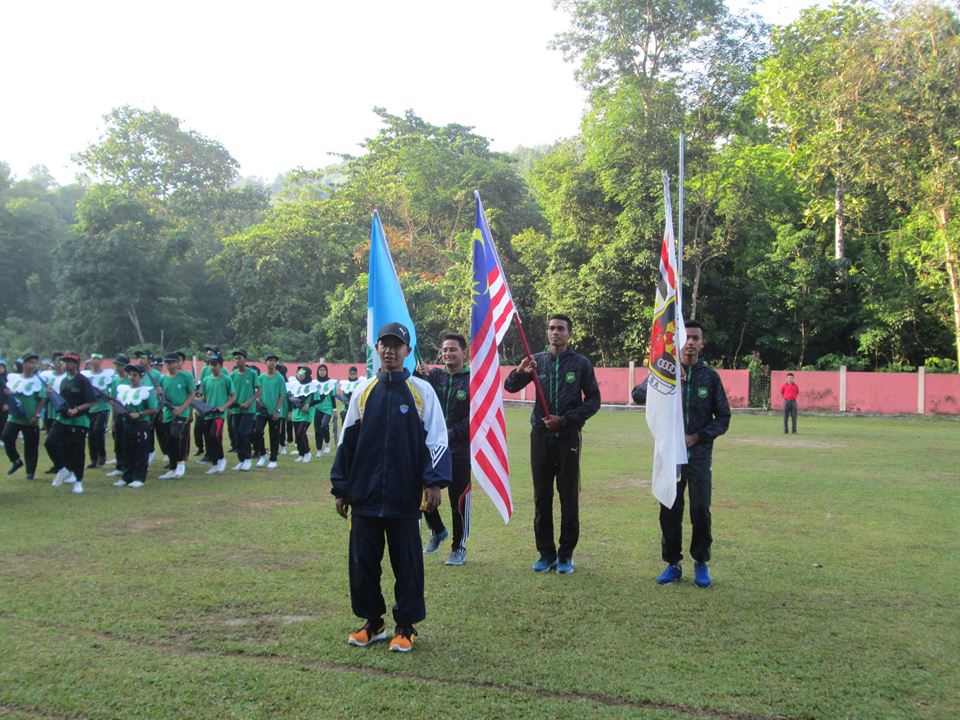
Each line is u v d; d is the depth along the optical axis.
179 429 12.32
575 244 36.97
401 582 4.79
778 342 35.53
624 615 5.44
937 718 3.89
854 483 11.88
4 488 11.07
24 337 45.78
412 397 4.89
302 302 43.12
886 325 34.16
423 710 3.91
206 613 5.40
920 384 29.72
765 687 4.23
